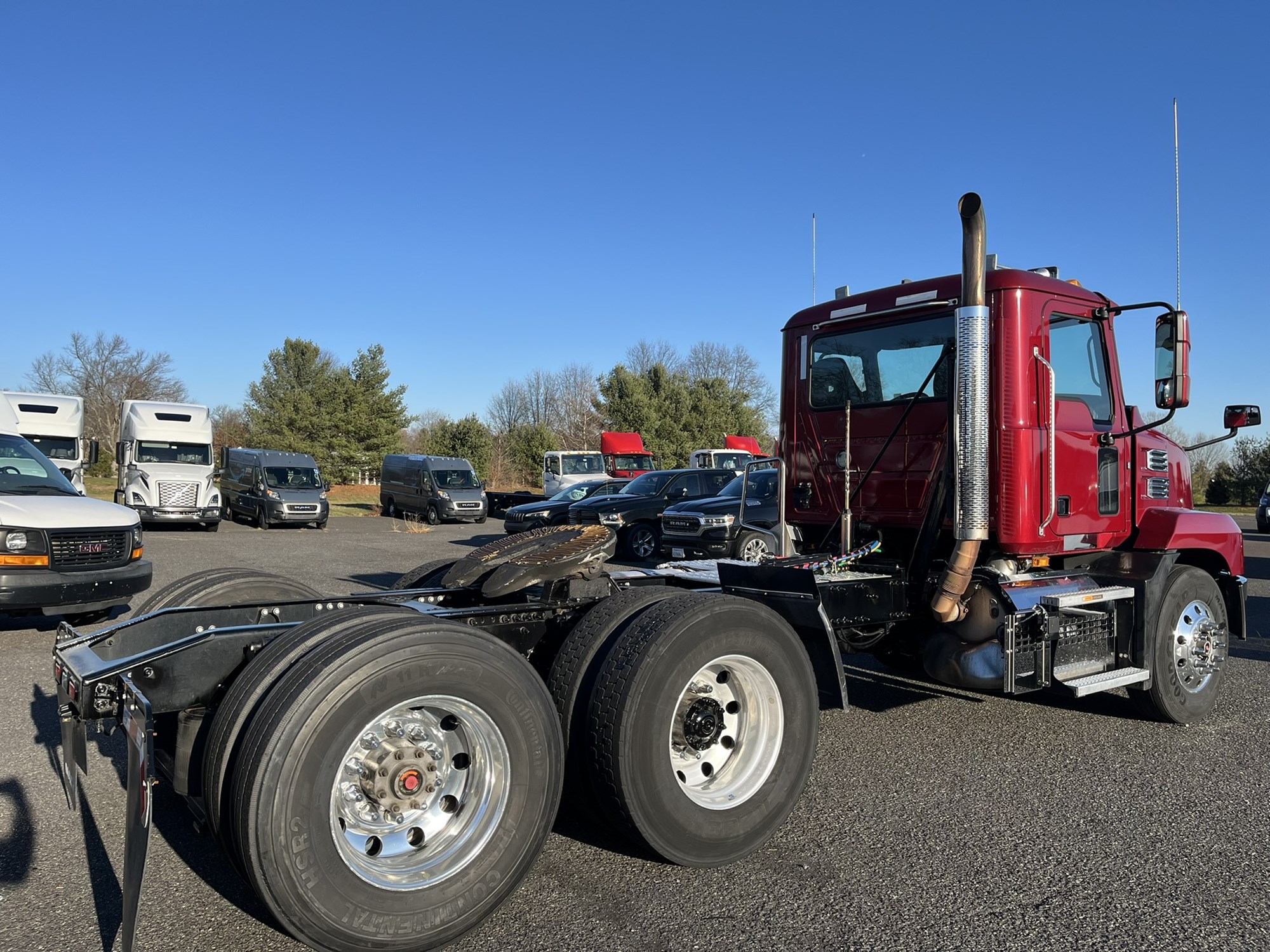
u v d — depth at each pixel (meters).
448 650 2.85
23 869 3.43
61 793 4.22
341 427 51.41
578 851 3.64
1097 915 3.12
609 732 3.25
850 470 5.58
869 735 5.33
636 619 3.48
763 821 3.58
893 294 5.35
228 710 2.75
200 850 3.63
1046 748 5.09
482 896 2.88
